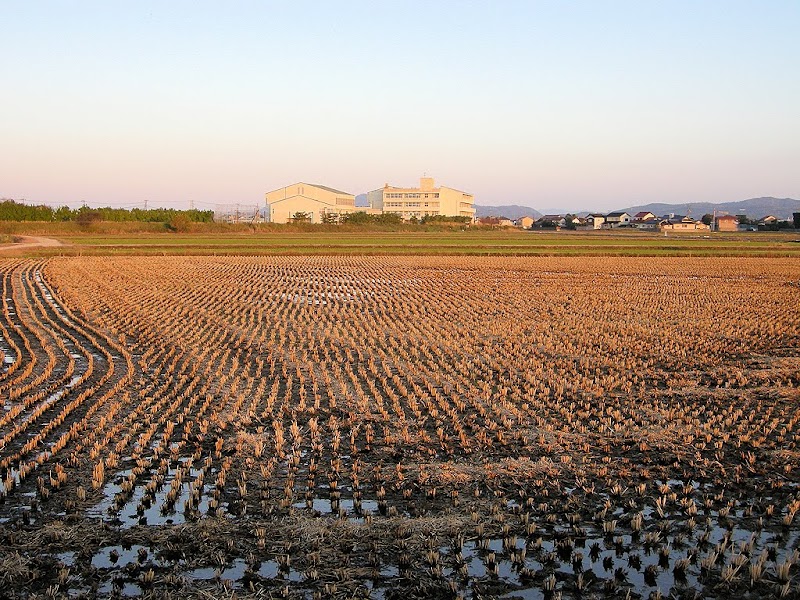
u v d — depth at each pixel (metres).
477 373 20.34
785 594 8.76
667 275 51.62
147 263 58.56
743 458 13.45
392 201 173.50
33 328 27.44
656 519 10.85
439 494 11.70
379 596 8.81
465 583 9.07
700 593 8.87
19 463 12.80
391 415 16.28
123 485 11.62
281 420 15.77
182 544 9.84
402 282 46.59
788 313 33.03
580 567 9.44
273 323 29.77
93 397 17.50
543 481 12.18
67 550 9.70
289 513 10.89
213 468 12.84
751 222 182.75
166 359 22.09
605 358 22.77
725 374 20.67
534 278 49.25
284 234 112.94
